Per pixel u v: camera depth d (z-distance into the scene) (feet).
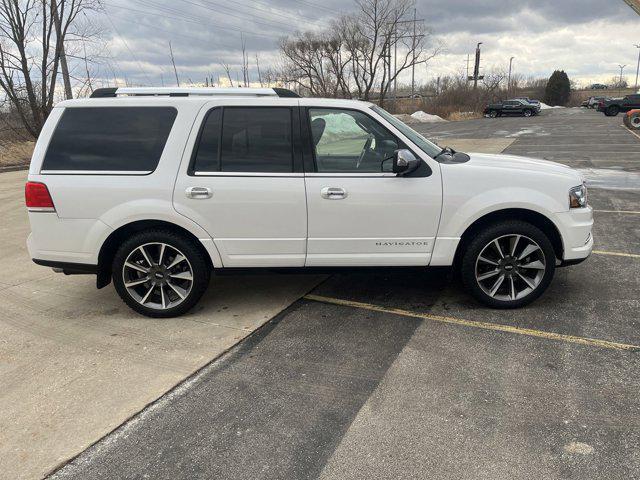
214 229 13.12
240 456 8.44
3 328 13.53
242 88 13.64
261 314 14.07
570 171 14.15
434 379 10.57
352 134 13.12
